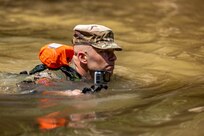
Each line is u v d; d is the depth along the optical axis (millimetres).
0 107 5758
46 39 10102
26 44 9477
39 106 5797
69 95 6152
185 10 14930
